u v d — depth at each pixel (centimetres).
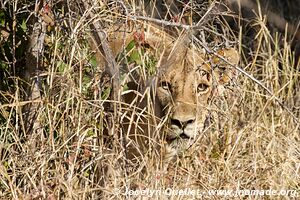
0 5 1195
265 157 1212
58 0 1142
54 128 1111
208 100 1240
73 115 1120
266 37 1409
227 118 1252
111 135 1119
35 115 1131
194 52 1213
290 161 1212
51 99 1130
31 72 1152
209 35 1336
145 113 1180
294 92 1444
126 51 1168
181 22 1221
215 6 1298
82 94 1134
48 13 1130
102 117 1120
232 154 1211
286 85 1393
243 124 1268
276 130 1300
